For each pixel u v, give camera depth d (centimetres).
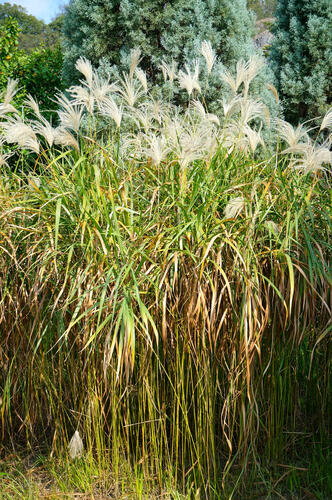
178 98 658
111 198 225
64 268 239
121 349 193
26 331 256
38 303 243
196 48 630
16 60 853
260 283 231
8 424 277
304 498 229
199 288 211
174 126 284
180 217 244
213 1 645
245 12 677
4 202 266
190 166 279
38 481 243
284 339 229
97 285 227
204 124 304
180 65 662
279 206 256
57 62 881
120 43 672
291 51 859
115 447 229
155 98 623
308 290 228
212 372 228
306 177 262
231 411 249
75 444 225
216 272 221
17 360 262
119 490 233
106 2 651
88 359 217
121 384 233
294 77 836
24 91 812
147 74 679
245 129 269
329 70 811
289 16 869
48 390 259
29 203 281
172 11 645
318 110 817
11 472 250
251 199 229
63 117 274
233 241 220
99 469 232
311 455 253
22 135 256
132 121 567
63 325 228
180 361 229
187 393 226
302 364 261
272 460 244
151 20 646
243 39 673
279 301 231
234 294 226
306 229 244
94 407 231
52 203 250
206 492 223
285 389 239
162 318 218
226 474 224
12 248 246
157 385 225
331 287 224
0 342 263
